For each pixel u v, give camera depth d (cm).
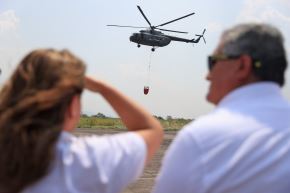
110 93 208
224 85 205
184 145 184
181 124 5262
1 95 164
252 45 196
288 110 195
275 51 196
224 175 179
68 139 171
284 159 183
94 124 4491
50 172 161
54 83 162
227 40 203
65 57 172
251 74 199
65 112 165
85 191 165
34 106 157
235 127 185
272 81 200
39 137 155
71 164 165
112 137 181
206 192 180
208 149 181
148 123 202
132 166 176
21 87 164
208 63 215
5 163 153
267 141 184
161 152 1948
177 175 183
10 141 154
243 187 180
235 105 196
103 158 170
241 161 180
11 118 156
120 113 208
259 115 190
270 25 202
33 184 159
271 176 181
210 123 187
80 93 174
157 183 192
